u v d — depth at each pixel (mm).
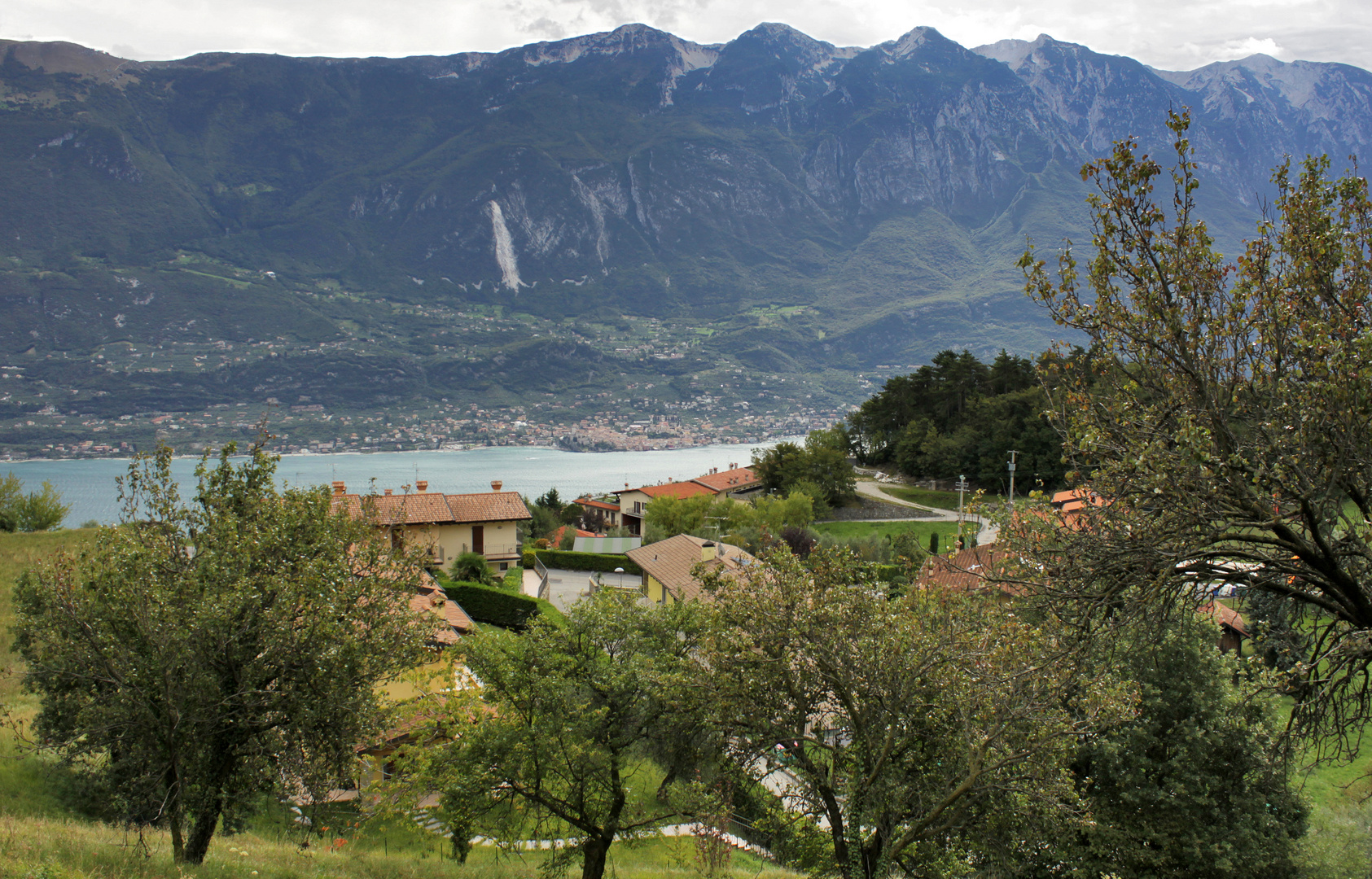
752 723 17188
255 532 15461
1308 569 12492
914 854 16484
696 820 19844
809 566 18094
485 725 19281
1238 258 12852
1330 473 11891
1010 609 15781
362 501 18062
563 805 19953
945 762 16688
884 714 16453
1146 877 19688
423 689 21422
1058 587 13312
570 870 21734
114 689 13820
